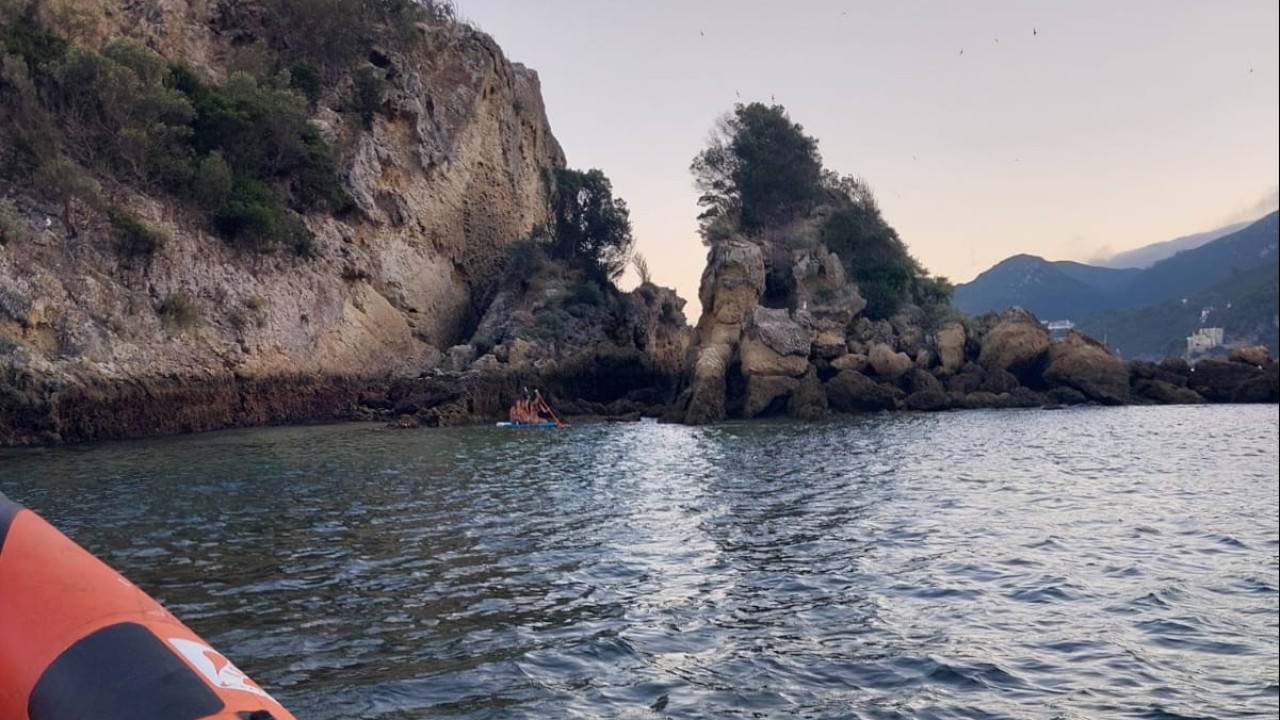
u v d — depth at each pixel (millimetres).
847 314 68500
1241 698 9664
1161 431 46406
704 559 16500
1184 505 23281
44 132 49281
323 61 73375
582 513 21422
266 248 58438
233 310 53969
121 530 18781
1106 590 14320
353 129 71312
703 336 65812
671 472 29891
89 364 44094
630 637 11758
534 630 12031
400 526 19531
